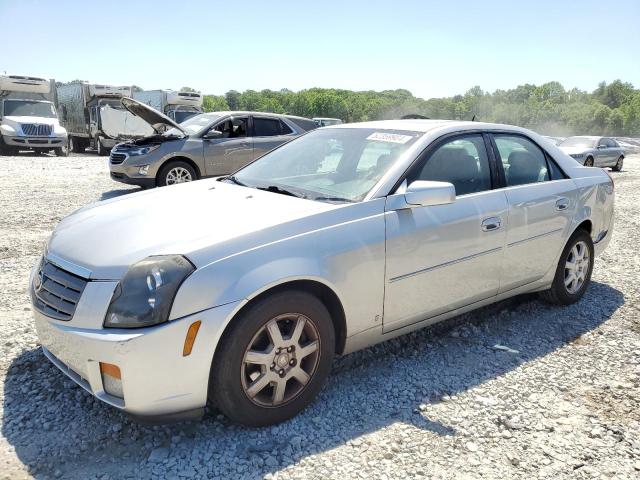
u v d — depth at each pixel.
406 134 3.78
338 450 2.71
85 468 2.54
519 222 4.00
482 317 4.53
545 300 4.80
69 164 17.30
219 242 2.71
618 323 4.46
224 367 2.65
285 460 2.62
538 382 3.46
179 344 2.52
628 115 143.75
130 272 2.57
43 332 2.83
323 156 3.93
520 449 2.77
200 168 10.49
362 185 3.42
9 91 21.89
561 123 152.50
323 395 3.23
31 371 3.39
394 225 3.25
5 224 7.39
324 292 3.04
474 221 3.67
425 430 2.91
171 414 2.61
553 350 3.94
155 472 2.52
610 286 5.46
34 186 11.41
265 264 2.74
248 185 3.84
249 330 2.69
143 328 2.48
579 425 2.99
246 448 2.71
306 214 3.04
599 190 4.83
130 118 22.59
